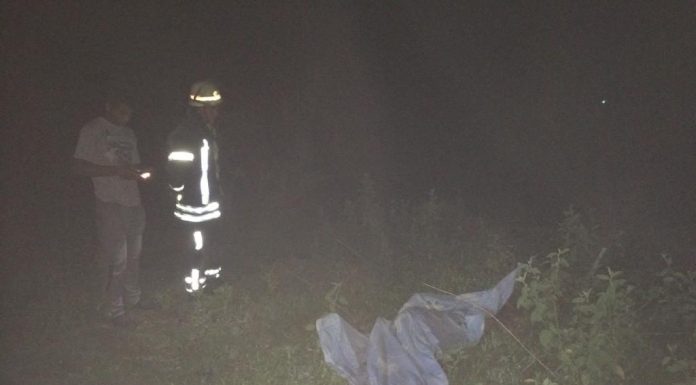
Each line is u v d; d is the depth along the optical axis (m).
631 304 6.47
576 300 6.34
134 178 7.12
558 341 6.18
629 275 8.30
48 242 10.07
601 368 5.95
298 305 7.72
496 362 6.41
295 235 10.57
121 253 7.27
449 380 6.12
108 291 7.36
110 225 7.18
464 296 6.79
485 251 8.78
